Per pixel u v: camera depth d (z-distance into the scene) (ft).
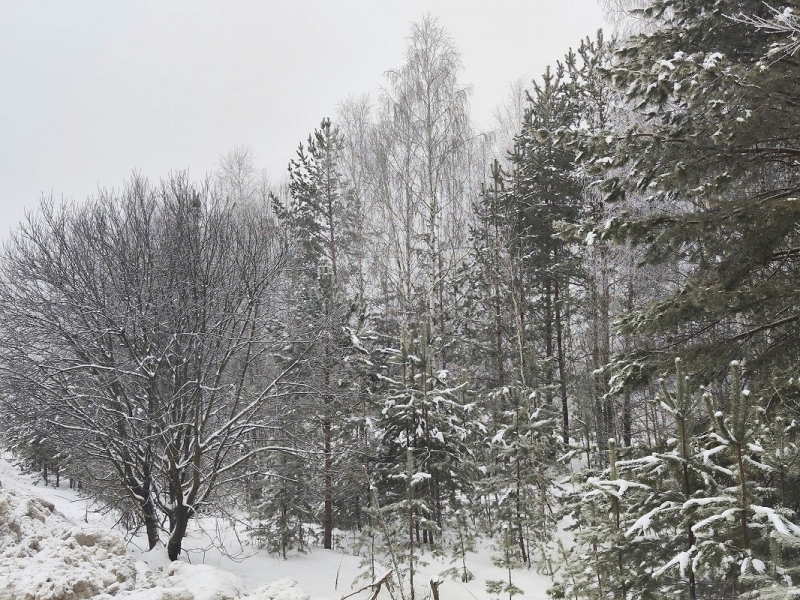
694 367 21.77
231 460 37.19
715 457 16.40
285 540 39.29
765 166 22.91
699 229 21.35
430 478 38.99
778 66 21.02
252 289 36.88
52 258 34.47
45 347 34.30
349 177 80.79
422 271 71.56
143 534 37.65
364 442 45.03
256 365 41.47
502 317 57.16
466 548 34.94
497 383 56.24
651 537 17.49
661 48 25.58
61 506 41.24
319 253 65.41
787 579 12.75
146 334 33.24
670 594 15.70
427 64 65.62
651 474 16.70
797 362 20.21
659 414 43.50
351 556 39.70
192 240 36.55
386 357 48.67
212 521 45.01
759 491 15.71
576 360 56.65
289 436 39.01
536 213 54.80
